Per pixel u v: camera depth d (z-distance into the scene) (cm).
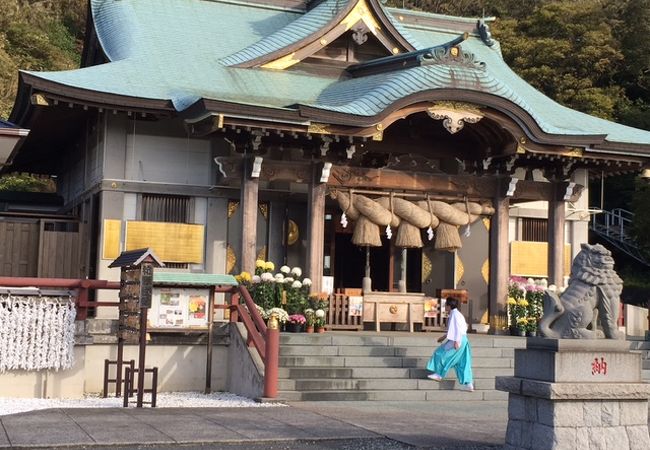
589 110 4412
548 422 964
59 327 1516
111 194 2027
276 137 1950
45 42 4706
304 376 1590
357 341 1752
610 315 1016
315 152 1980
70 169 2736
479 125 2098
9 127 1662
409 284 2386
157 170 2070
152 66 2139
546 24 4903
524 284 2181
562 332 1011
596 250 1031
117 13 2431
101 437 1034
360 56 2344
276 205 2194
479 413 1428
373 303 2077
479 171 2216
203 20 2469
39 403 1412
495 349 1827
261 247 2170
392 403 1536
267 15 2577
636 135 2383
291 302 1895
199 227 2081
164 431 1096
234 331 1677
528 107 2045
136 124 2062
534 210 2439
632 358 995
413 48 2331
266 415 1288
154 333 1650
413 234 2109
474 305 2377
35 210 3002
